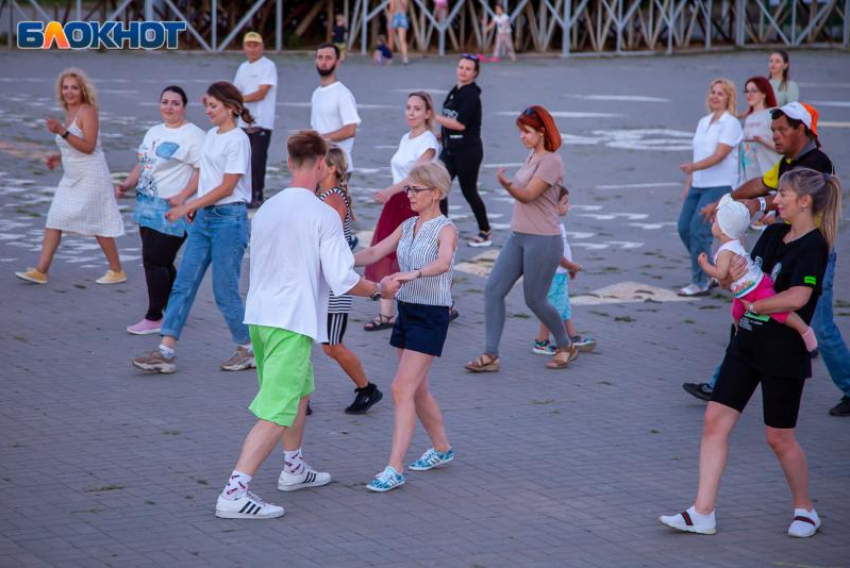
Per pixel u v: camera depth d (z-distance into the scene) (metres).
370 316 15.98
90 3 77.50
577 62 63.44
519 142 32.94
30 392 12.05
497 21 63.22
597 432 11.39
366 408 11.77
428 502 9.46
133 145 30.34
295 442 9.60
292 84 46.50
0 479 9.60
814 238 8.70
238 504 8.92
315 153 9.29
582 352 14.38
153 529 8.69
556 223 13.04
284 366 9.10
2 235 20.02
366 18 63.78
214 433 10.99
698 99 45.38
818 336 11.73
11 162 27.17
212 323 15.23
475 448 10.84
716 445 8.91
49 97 39.19
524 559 8.31
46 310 15.48
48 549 8.23
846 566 8.36
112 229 16.84
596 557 8.40
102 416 11.38
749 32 77.94
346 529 8.83
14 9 71.94
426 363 9.82
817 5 79.81
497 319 13.34
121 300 16.20
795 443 8.92
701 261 9.04
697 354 14.40
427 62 60.28
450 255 9.75
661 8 71.12
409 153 15.34
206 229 12.81
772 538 8.87
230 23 63.69
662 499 9.63
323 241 9.14
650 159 30.91
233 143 12.58
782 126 11.26
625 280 18.28
